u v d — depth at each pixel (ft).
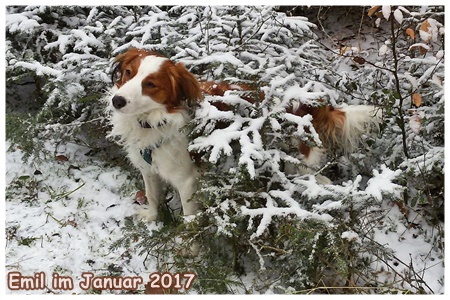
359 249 4.74
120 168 6.29
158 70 4.82
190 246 5.04
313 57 6.95
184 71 4.95
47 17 7.07
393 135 5.87
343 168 6.03
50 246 5.30
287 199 4.80
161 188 5.68
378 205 5.19
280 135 4.99
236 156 5.18
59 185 6.04
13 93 7.18
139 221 5.51
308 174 5.07
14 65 6.26
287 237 4.87
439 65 5.82
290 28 7.16
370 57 7.56
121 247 5.32
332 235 4.51
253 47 6.73
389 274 5.07
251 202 4.94
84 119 6.46
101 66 6.12
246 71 5.03
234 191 4.82
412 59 6.00
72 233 5.46
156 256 5.12
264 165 4.97
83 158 6.43
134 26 6.73
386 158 5.78
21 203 5.76
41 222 5.55
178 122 4.98
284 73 5.91
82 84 6.31
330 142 5.72
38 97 7.14
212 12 6.79
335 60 7.09
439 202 5.65
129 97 4.73
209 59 5.72
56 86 6.07
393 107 5.49
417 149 5.73
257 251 4.67
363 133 5.75
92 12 6.88
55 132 6.17
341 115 5.55
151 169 5.41
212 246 5.05
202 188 4.97
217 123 5.25
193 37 6.42
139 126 5.10
